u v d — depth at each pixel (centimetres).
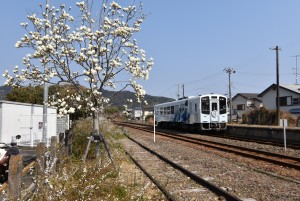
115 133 2652
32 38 1023
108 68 1087
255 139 2492
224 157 1561
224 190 870
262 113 3988
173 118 3869
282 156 1513
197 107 3155
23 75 1023
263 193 872
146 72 1092
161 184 975
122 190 819
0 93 2875
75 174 767
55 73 1066
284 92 4625
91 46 1033
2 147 1014
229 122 5106
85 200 599
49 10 1092
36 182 615
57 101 1123
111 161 1002
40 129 2178
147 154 1739
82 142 1309
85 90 1172
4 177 884
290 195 844
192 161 1459
